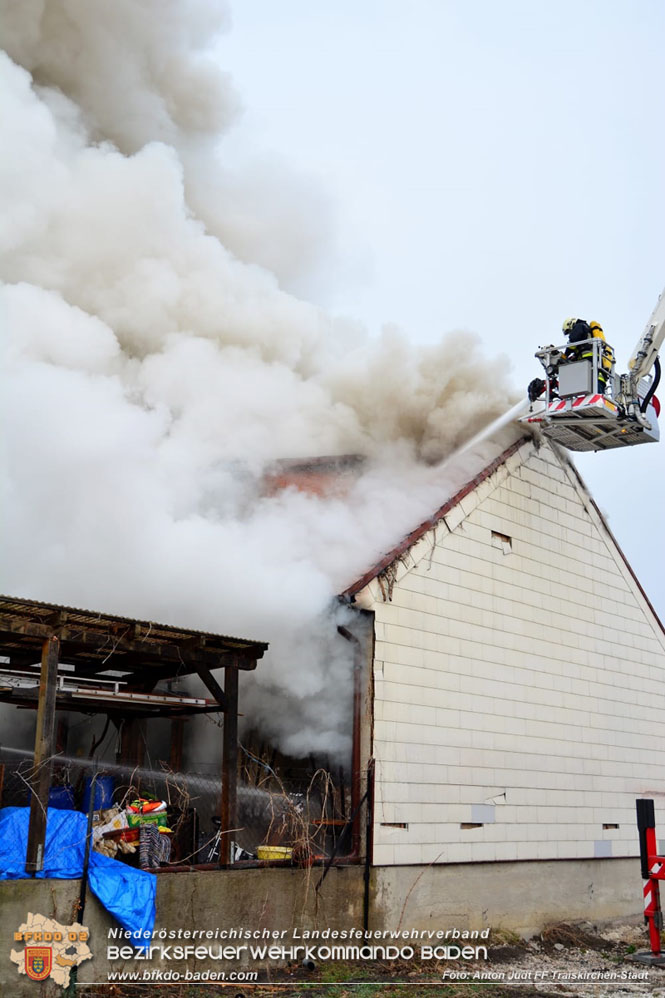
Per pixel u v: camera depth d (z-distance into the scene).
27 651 8.79
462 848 11.26
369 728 10.36
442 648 11.58
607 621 15.23
